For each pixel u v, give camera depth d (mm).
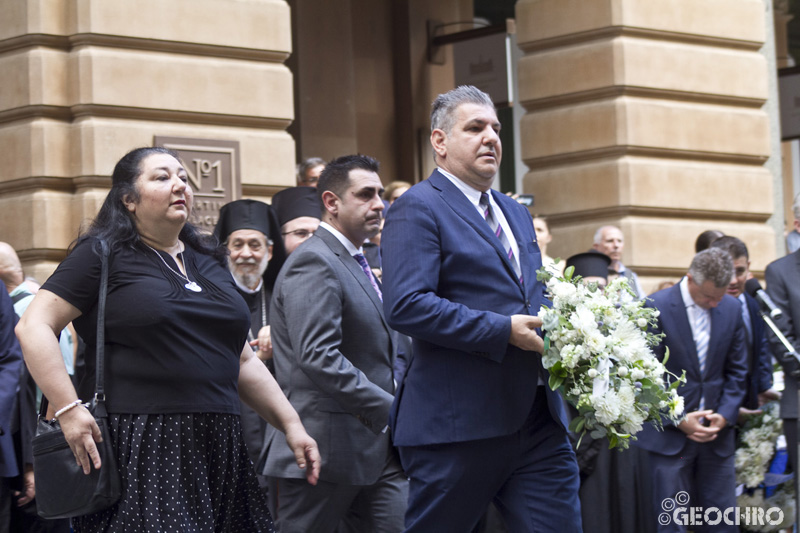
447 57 13188
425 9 13023
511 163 12562
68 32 7855
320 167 8492
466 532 4422
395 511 5328
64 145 7812
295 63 12016
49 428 3865
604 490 6875
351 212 5309
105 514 3902
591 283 4363
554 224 10539
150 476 3861
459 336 4164
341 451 5176
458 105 4473
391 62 12953
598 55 10234
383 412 5039
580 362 4258
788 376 6938
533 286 4445
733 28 10820
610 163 10180
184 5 8102
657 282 10180
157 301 3932
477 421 4270
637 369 4277
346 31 12492
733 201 10711
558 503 4340
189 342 3979
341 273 5223
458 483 4316
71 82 7820
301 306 5117
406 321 4219
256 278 6316
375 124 12773
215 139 8133
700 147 10539
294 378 5258
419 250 4293
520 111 11328
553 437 4426
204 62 8172
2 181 7852
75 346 6641
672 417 4438
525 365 4309
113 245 3982
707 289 6805
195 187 8008
